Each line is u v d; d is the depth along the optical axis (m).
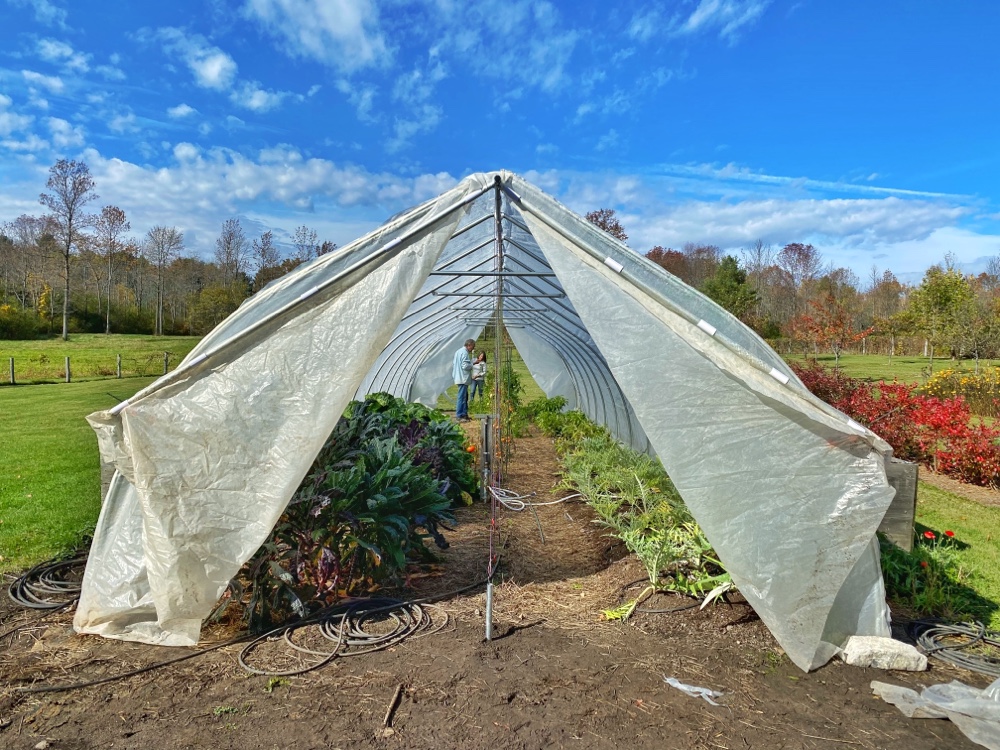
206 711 3.04
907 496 3.71
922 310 23.84
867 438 3.62
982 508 7.46
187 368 3.78
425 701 3.13
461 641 3.79
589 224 4.23
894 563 4.67
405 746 2.77
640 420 3.89
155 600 3.62
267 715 3.01
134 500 4.05
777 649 3.73
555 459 10.38
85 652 3.67
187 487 3.67
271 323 3.90
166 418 3.70
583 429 10.85
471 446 9.00
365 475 4.54
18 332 38.09
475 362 14.89
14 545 5.53
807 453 3.71
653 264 4.12
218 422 3.74
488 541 5.93
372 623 4.05
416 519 4.89
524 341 13.70
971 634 4.02
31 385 20.41
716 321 4.05
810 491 3.69
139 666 3.50
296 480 3.74
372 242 4.16
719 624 3.99
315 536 4.07
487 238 6.41
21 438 11.07
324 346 3.88
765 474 3.74
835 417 3.65
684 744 2.81
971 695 3.19
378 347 3.89
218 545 3.66
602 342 4.00
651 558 4.39
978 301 23.62
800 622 3.59
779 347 34.16
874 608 3.80
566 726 2.92
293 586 4.09
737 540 3.73
